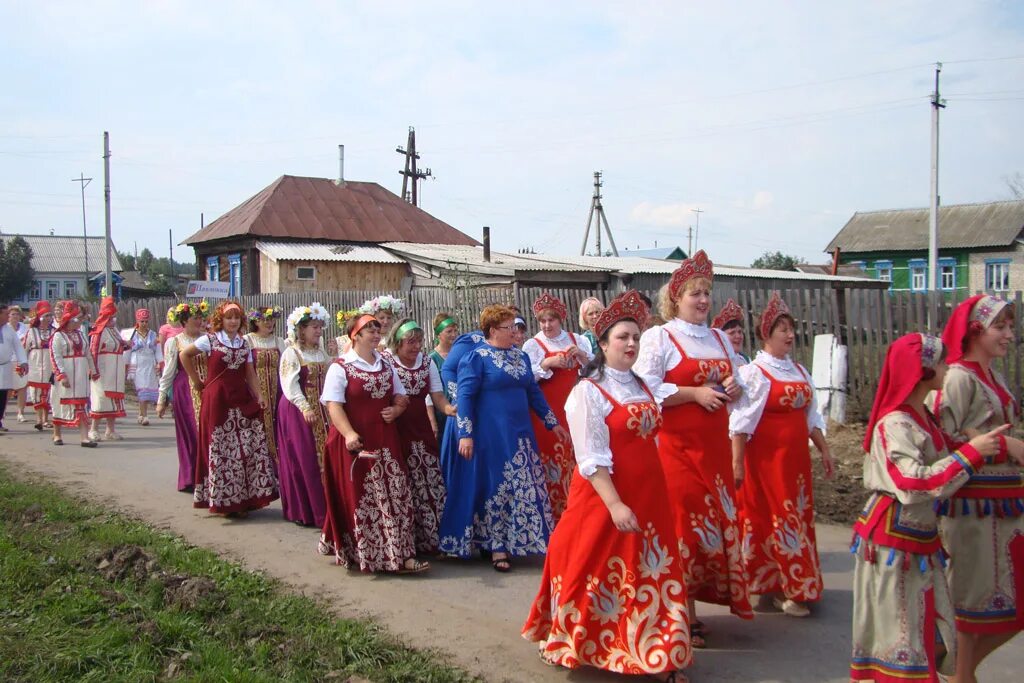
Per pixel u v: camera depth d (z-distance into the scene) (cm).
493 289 1475
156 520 716
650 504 403
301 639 455
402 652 445
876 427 366
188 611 490
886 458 356
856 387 1096
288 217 2608
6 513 696
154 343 1365
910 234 4234
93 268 6366
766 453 503
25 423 1373
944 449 370
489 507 597
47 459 997
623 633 399
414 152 3806
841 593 545
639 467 402
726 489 466
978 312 382
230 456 724
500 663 436
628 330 410
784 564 497
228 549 635
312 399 711
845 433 1009
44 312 1337
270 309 794
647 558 400
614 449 404
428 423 637
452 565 607
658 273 2016
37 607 489
